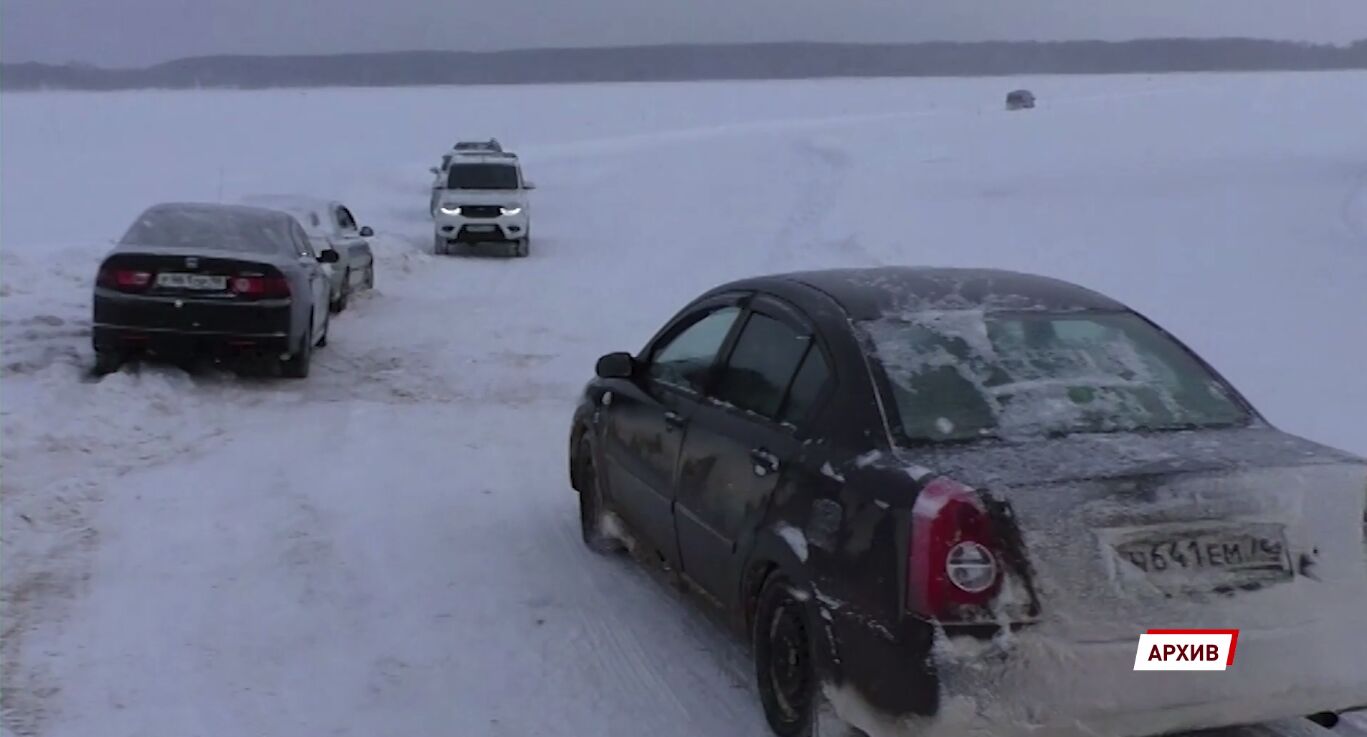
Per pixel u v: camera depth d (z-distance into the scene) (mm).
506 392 11781
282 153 57406
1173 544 3830
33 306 15023
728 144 55219
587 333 15602
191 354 11078
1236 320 13008
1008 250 20484
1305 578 3926
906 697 3750
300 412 10586
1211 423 4496
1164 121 46812
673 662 5512
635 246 28062
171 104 106812
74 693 5074
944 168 37375
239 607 6066
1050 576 3730
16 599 6031
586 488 7113
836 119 74000
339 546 7031
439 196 27828
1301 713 3953
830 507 4230
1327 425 9141
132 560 6680
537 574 6645
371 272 19203
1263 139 36062
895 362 4488
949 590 3707
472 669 5422
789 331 5043
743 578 4816
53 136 66125
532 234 31266
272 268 11047
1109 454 4039
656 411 5934
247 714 4957
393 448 9422
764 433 4836
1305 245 16875
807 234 26828
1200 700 3832
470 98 119562
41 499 7539
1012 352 4641
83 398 10094
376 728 4867
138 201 34875
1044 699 3699
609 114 90125
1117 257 18328
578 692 5207
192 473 8469
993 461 3984
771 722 4664
